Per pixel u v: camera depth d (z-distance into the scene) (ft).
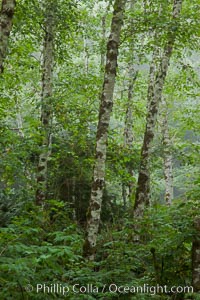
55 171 38.81
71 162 38.29
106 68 27.07
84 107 37.35
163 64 33.55
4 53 21.36
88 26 52.44
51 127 34.32
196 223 17.40
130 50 39.11
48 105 33.88
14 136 24.29
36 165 36.04
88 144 37.76
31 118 27.58
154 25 29.86
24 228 14.78
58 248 13.69
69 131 38.91
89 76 42.83
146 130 33.24
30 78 52.85
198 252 17.11
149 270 20.57
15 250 13.29
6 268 12.19
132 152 35.88
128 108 51.49
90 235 24.68
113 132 37.37
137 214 31.40
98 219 25.16
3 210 29.78
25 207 27.07
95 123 39.75
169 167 58.49
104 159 26.14
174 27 28.89
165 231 20.02
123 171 35.58
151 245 19.79
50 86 36.68
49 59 37.04
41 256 12.55
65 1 36.32
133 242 25.63
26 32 36.63
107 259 21.91
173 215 19.21
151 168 38.68
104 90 26.86
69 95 37.45
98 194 25.55
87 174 38.37
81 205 39.14
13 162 23.90
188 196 19.66
